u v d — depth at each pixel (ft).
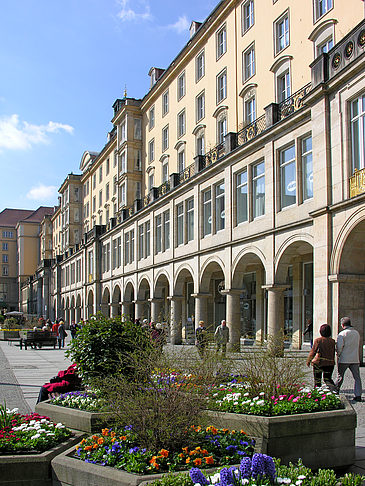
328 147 57.00
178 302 104.37
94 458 17.17
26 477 17.21
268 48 85.05
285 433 18.21
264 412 20.45
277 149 69.10
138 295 129.49
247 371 24.63
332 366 32.76
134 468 15.94
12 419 21.48
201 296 91.66
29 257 388.57
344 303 53.47
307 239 61.21
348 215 52.80
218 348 25.55
